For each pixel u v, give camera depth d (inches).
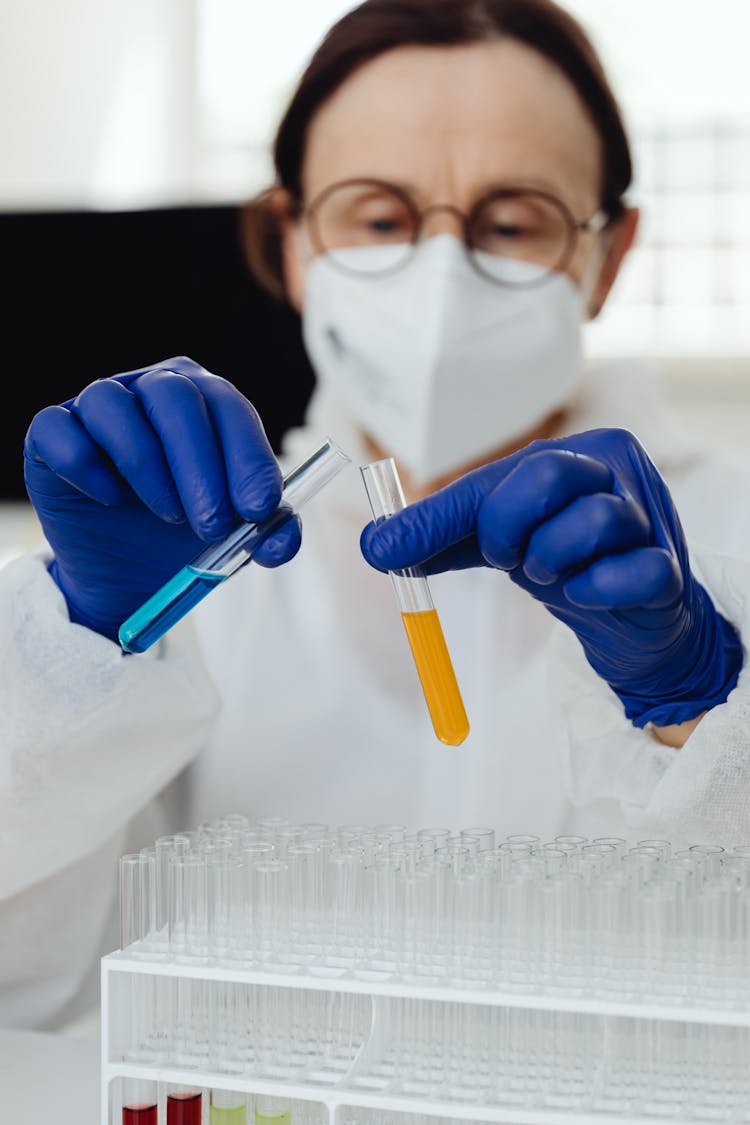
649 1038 31.0
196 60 105.8
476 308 69.7
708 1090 30.4
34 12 105.1
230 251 93.4
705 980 31.3
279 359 92.5
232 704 70.2
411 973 32.7
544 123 68.7
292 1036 34.0
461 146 68.8
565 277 70.5
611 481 34.6
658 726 42.1
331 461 36.6
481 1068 31.9
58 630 43.1
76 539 41.3
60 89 105.3
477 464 72.4
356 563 71.5
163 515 37.1
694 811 39.7
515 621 69.9
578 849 36.5
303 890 34.9
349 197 70.2
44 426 37.9
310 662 71.0
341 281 70.8
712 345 98.8
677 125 101.3
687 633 38.5
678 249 101.7
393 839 38.8
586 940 32.2
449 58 68.3
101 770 46.2
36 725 43.6
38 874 48.6
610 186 71.6
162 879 35.9
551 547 32.6
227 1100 34.1
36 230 96.7
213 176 106.2
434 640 34.1
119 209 95.4
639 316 102.3
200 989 34.4
